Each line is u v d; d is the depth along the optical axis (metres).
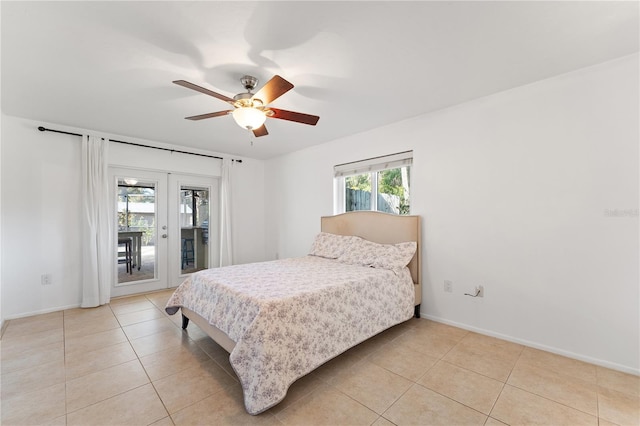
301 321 1.89
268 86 1.90
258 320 1.72
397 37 1.79
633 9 1.55
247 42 1.82
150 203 4.23
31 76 2.24
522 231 2.50
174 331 2.79
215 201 4.93
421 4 1.51
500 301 2.62
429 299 3.12
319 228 4.36
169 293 4.13
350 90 2.53
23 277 3.17
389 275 2.75
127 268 4.04
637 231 2.01
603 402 1.72
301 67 2.13
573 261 2.25
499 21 1.64
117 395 1.80
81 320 3.06
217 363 2.20
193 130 3.61
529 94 2.45
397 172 3.53
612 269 2.10
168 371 2.08
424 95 2.65
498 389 1.86
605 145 2.12
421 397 1.79
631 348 2.02
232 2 1.48
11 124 3.11
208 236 4.86
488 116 2.68
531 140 2.44
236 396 1.80
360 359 2.27
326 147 4.24
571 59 2.06
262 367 1.64
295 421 1.59
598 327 2.15
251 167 5.30
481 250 2.73
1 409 1.66
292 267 3.00
